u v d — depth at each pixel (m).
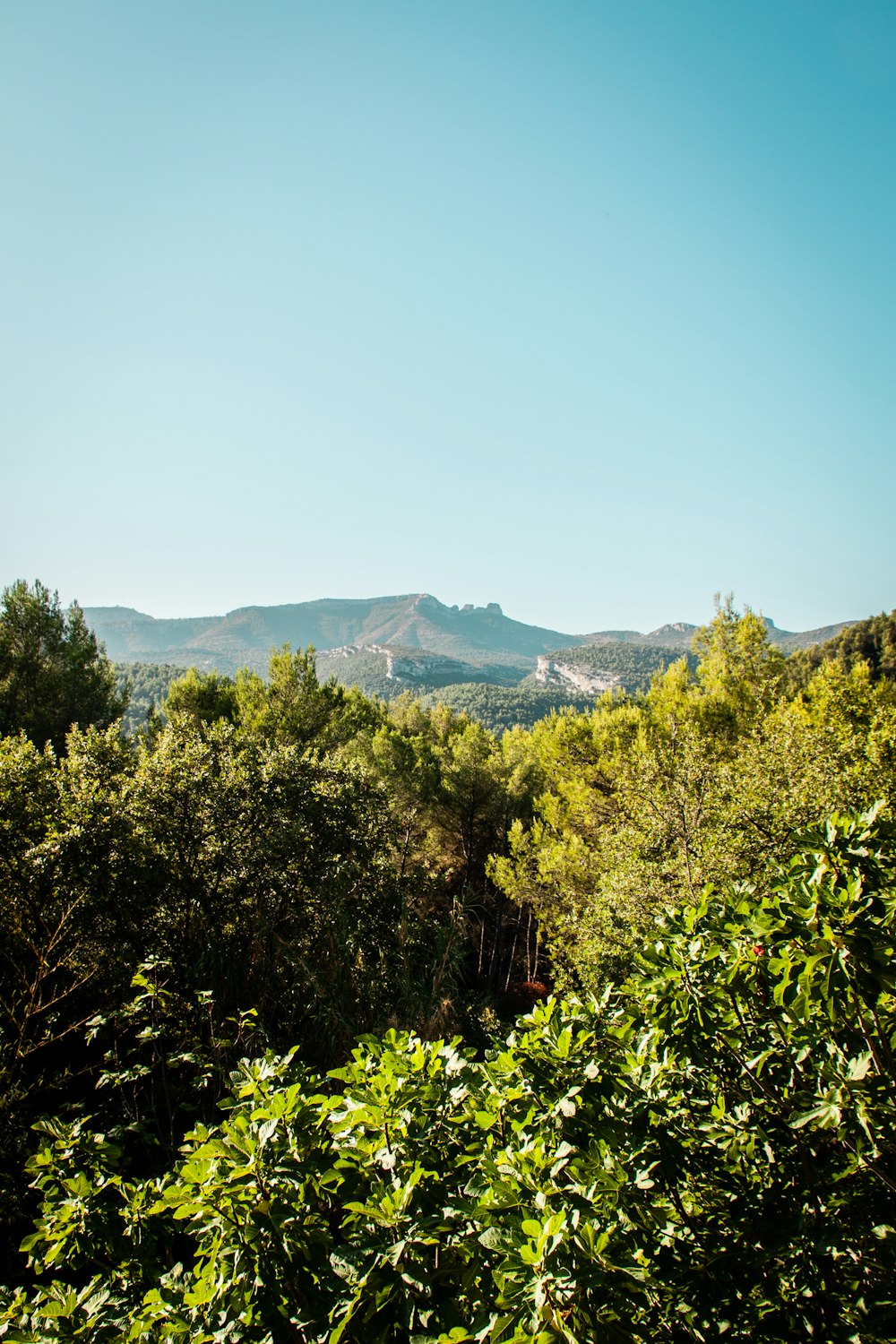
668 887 9.11
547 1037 2.86
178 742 11.83
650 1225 2.51
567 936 13.91
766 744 11.46
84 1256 2.93
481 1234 2.03
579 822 17.73
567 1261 1.89
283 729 20.38
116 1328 2.56
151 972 9.04
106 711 23.19
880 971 2.41
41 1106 8.10
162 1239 3.21
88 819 9.38
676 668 22.95
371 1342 2.12
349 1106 2.57
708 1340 2.46
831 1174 2.62
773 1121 2.83
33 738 19.50
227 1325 2.18
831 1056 2.67
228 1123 2.45
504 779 25.25
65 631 23.39
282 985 10.88
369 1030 10.55
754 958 2.84
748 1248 2.56
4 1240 6.84
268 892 11.29
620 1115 2.67
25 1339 2.41
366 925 12.27
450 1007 11.35
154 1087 7.63
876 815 2.76
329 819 12.34
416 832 23.69
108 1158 3.27
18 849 9.05
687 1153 2.86
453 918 13.73
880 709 16.83
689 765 10.80
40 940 9.40
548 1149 2.45
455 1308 2.18
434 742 37.34
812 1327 2.41
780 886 2.91
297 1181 2.32
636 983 3.17
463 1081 2.87
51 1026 9.04
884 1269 2.46
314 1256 2.33
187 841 10.80
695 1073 3.02
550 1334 1.81
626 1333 1.97
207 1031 8.82
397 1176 2.39
